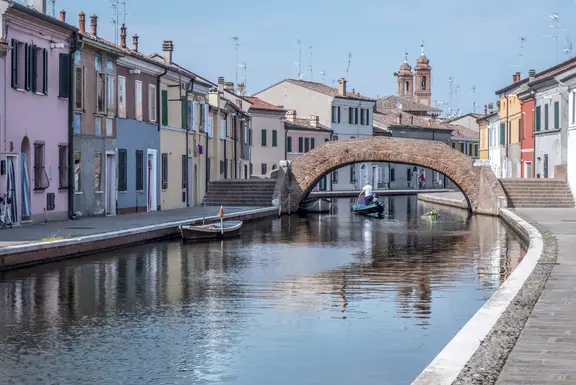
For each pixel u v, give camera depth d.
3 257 24.11
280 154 91.38
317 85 105.31
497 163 82.25
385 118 114.56
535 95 64.62
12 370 13.49
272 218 54.41
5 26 30.97
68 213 37.12
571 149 55.81
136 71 43.97
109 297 20.44
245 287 22.22
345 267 26.80
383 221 51.75
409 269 26.31
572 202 56.09
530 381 9.83
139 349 14.91
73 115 37.06
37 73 34.00
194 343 15.38
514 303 14.98
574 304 14.87
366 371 13.38
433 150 59.50
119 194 43.03
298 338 15.76
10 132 31.84
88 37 37.94
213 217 42.00
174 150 51.88
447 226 46.75
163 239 35.50
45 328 16.69
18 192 32.59
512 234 40.25
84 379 12.98
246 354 14.52
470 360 10.75
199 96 57.19
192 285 22.53
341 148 60.59
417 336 15.93
